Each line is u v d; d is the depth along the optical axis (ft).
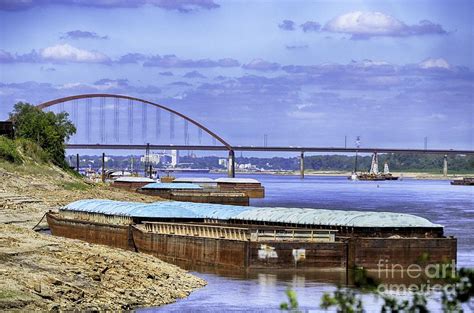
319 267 521.65
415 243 518.37
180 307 405.80
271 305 416.87
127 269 455.22
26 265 419.33
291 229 543.39
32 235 517.55
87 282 409.69
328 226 568.00
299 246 522.88
